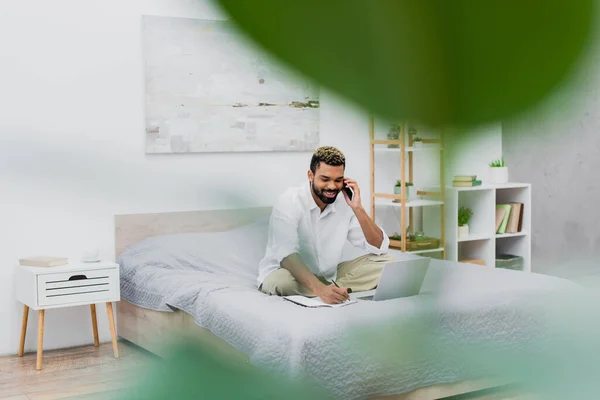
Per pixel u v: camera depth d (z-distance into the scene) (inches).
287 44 5.0
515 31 5.3
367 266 107.5
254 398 6.0
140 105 127.3
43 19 119.0
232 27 4.8
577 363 5.6
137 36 128.3
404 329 6.2
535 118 5.4
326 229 100.8
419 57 5.3
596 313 5.5
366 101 5.2
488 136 5.4
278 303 101.1
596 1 5.4
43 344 144.7
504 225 193.0
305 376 6.4
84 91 123.0
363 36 5.1
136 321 131.1
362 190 168.6
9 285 139.2
